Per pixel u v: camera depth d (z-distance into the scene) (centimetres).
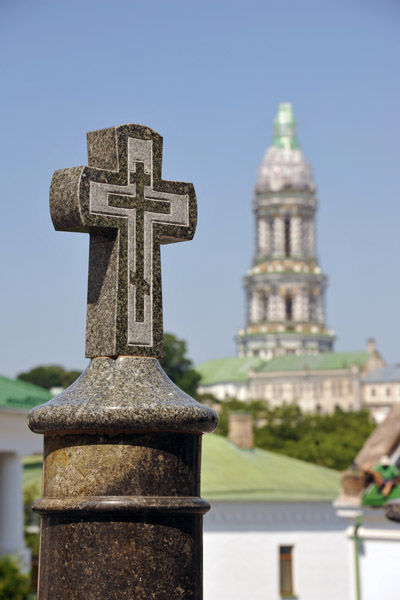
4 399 3100
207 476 4666
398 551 3238
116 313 844
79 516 795
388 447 3394
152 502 794
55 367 14962
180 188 886
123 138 866
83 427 796
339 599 4684
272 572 4575
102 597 787
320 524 4709
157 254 869
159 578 795
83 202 841
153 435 804
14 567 2981
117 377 828
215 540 4519
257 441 14500
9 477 3138
